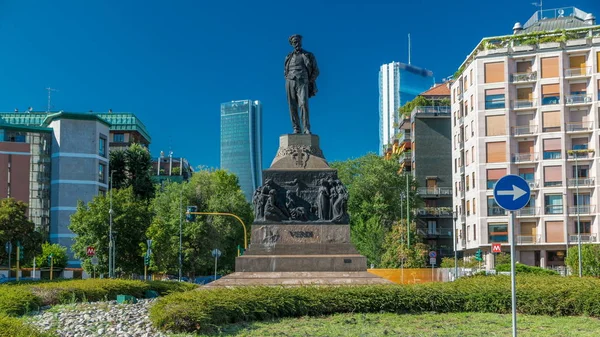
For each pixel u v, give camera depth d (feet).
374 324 58.44
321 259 82.69
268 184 86.63
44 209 278.87
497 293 68.03
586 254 182.09
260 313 61.52
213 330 54.90
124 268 213.46
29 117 412.98
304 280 79.51
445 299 67.56
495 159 231.71
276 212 85.35
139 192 307.17
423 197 300.20
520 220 229.04
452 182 276.62
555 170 224.94
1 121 286.87
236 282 79.46
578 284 68.18
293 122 91.40
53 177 281.13
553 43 227.81
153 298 89.92
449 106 305.73
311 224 84.89
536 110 228.63
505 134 230.48
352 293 66.28
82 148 283.59
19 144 277.03
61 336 51.93
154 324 56.03
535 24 260.42
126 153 313.94
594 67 223.10
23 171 276.82
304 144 89.20
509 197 44.16
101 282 91.97
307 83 91.86
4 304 69.97
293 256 82.94
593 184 220.84
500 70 232.53
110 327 58.39
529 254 229.04
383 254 236.84
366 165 271.08
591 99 222.89
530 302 67.10
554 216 223.71
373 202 258.57
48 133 284.00
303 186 86.84
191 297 60.03
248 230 260.01
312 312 64.39
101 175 292.81
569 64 228.02
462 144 253.44
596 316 64.75
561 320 61.82
